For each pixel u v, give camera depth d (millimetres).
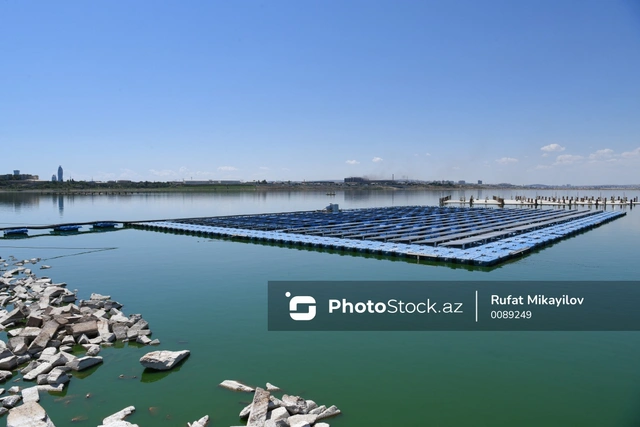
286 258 29922
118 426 9492
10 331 15484
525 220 51938
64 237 41125
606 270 25594
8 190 172750
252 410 9844
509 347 14508
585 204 91000
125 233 43906
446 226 45812
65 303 19562
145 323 16156
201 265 27594
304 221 51094
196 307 18859
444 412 10602
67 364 12875
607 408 10742
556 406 10852
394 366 13125
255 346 14664
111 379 12367
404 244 32969
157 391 11688
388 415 10469
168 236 41625
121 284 22906
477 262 26672
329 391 11625
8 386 11898
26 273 25312
